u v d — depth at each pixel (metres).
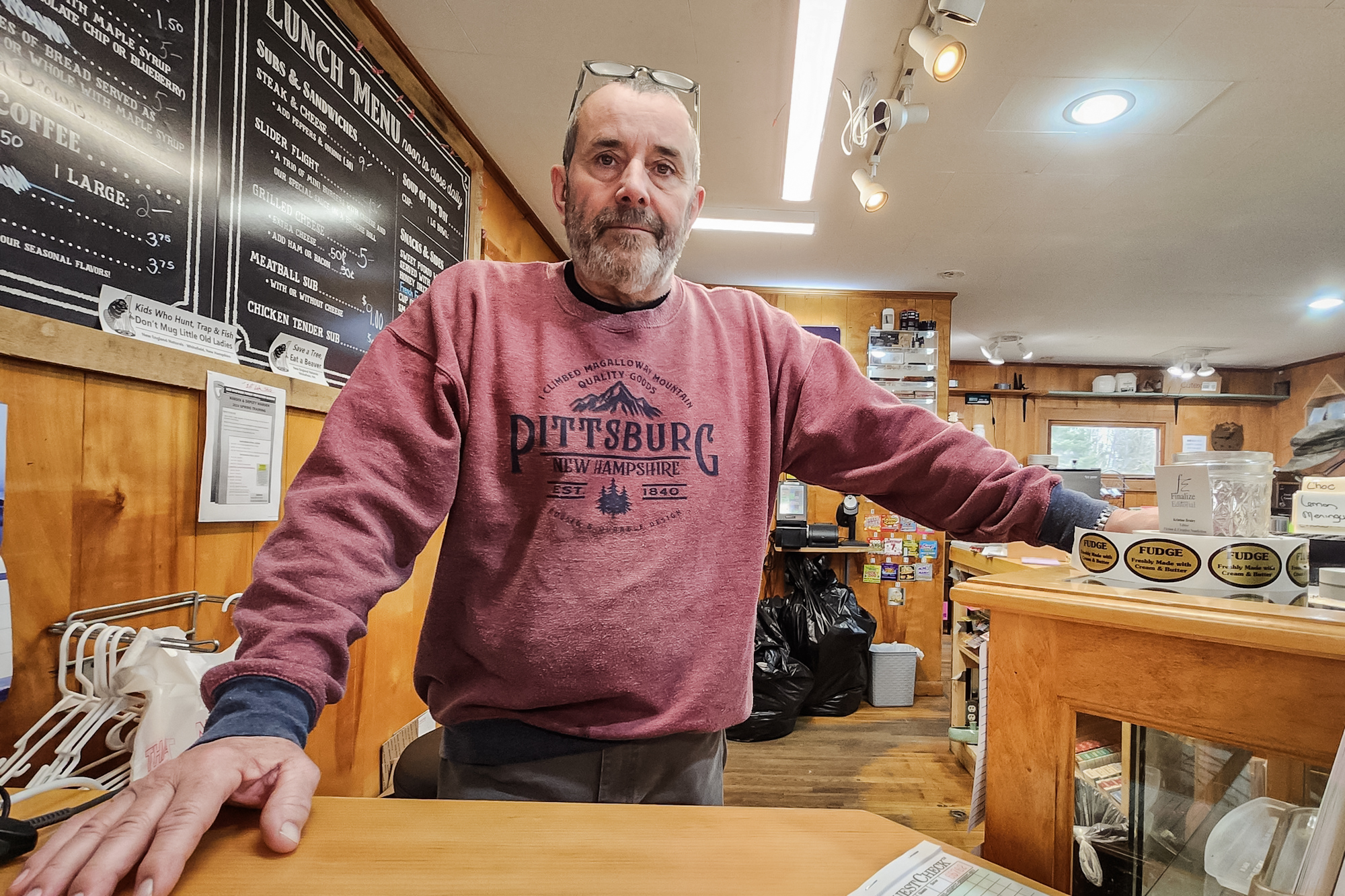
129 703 0.95
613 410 0.86
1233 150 2.30
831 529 3.83
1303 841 0.47
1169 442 6.25
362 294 1.71
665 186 0.88
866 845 0.54
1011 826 0.63
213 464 1.23
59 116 0.93
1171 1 1.61
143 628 0.99
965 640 2.81
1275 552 0.59
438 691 0.88
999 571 2.42
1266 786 0.50
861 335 4.16
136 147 1.05
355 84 1.66
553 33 1.79
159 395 1.13
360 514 0.68
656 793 0.83
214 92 1.21
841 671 3.39
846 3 1.59
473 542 0.83
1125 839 0.57
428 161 2.05
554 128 2.30
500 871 0.48
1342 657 0.46
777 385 0.98
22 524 0.91
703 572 0.87
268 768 0.52
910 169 2.52
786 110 2.12
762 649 3.18
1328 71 1.85
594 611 0.81
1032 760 0.62
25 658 0.91
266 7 1.35
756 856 0.51
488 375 0.84
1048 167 2.47
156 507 1.12
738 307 1.01
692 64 1.89
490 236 2.61
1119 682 0.57
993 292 4.14
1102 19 1.67
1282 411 6.12
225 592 1.29
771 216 2.96
